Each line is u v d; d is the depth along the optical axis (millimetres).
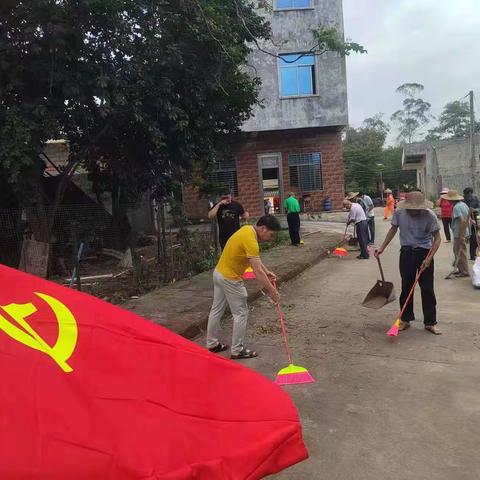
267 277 5113
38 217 10336
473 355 5414
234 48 10555
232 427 2162
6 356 1938
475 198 13008
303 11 22969
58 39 7844
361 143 65188
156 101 9227
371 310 7551
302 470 3336
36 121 8359
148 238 16406
